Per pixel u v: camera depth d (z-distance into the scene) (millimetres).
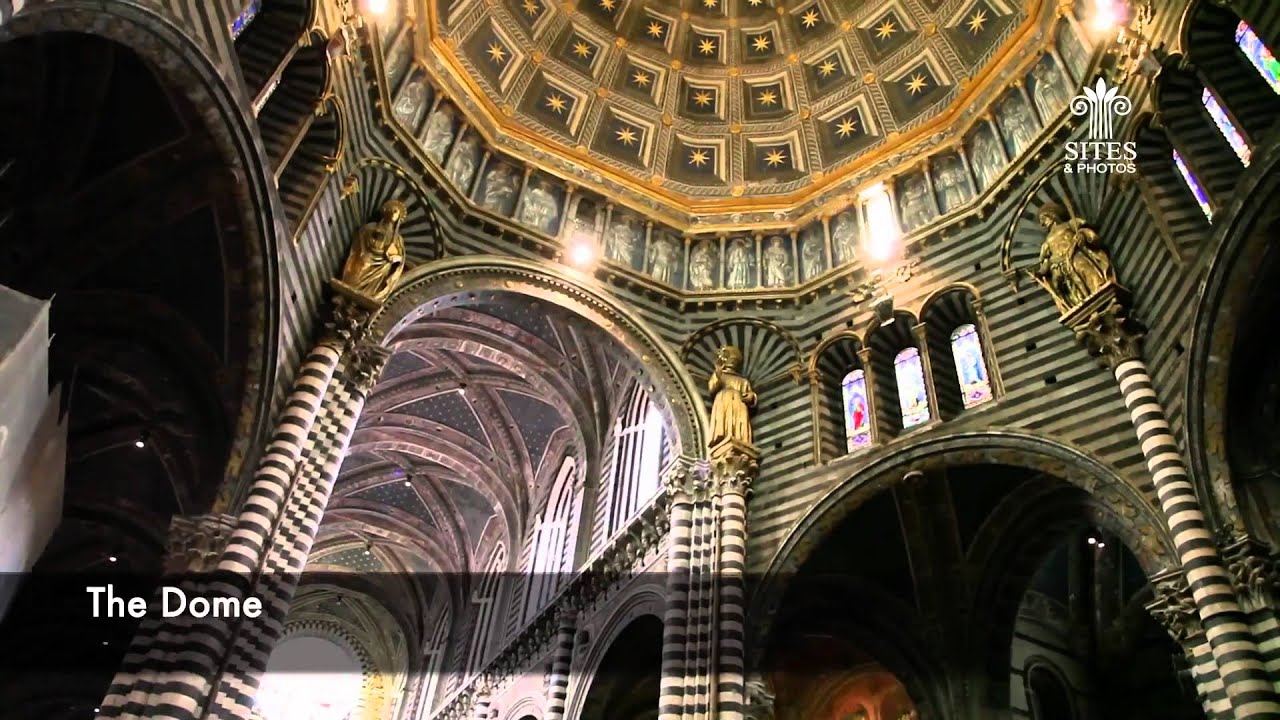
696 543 20688
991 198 21656
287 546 16891
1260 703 12641
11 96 13250
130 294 16453
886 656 21297
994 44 23906
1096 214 18578
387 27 21578
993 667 19969
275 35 16906
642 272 25609
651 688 24688
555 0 27609
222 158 14523
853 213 25500
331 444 18406
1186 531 14406
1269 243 14117
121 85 13664
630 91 28531
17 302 10266
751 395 23141
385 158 21844
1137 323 16859
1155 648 23203
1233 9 14672
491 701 29734
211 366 17203
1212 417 14734
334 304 19250
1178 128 16234
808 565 20500
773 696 18859
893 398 21594
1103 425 17125
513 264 23703
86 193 14539
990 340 20031
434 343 30000
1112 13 17906
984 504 19594
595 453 30359
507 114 26297
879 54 27141
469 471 36438
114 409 18641
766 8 28938
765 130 28469
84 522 22188
